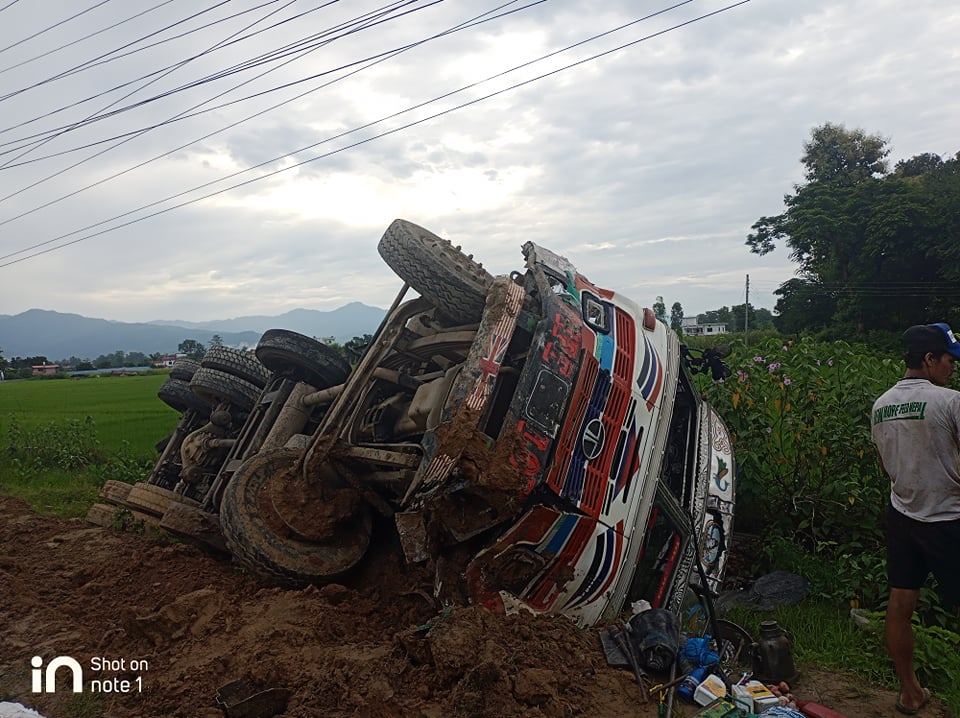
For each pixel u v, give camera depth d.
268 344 7.40
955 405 4.02
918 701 4.26
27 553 7.22
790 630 5.55
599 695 4.07
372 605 5.43
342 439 5.75
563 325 5.06
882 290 39.06
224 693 4.00
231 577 6.15
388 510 5.88
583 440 4.91
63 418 21.19
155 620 4.98
